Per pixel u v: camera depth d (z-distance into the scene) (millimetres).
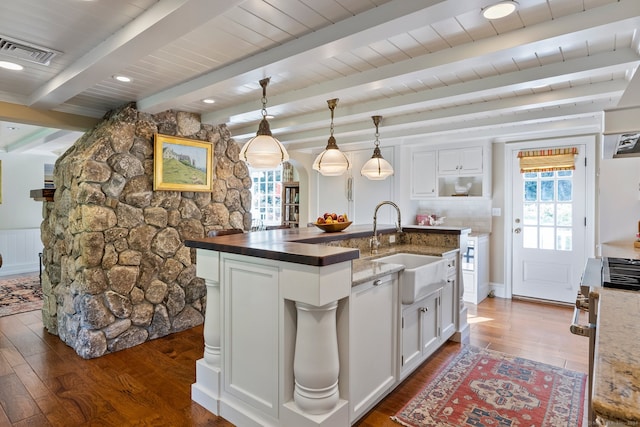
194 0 1576
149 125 3465
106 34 2096
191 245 2402
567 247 4578
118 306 3189
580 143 4457
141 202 3379
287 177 7207
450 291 3252
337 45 2033
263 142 2725
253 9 1829
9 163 6648
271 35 2105
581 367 2801
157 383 2605
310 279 1748
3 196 6586
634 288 1619
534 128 4340
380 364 2244
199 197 3883
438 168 5160
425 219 5445
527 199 4844
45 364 2906
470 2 1603
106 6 1797
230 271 2186
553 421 2098
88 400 2375
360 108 3574
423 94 3186
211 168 3953
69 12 1856
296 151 5984
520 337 3467
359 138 5172
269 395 1979
